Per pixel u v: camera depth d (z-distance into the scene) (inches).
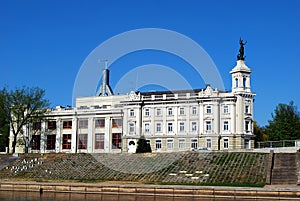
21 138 5925.2
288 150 3599.9
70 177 3681.1
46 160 4207.7
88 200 2573.8
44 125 6127.0
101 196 2736.2
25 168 4077.3
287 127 5620.1
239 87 5280.5
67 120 6072.8
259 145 4065.0
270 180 2965.1
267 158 3336.6
